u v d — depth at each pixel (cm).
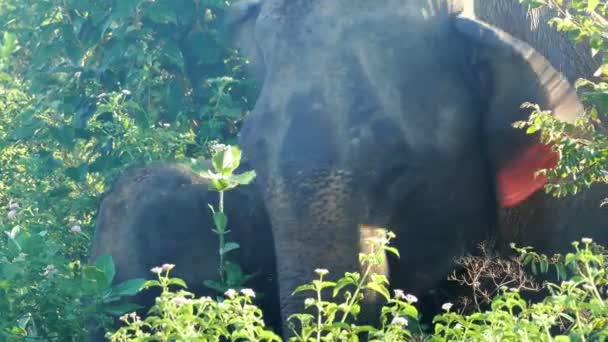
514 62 1059
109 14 1407
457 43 1079
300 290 916
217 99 1306
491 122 1066
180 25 1380
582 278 859
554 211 1142
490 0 1216
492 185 1083
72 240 1296
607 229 1154
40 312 1114
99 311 1038
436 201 1045
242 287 1041
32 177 1417
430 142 1038
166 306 881
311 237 946
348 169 972
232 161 1000
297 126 980
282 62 1013
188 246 1061
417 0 1073
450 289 1095
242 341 1017
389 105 1012
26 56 1623
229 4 1374
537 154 1066
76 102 1407
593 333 859
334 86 998
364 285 955
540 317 858
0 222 1348
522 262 1119
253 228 1064
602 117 1138
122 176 1121
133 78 1359
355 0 1039
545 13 1204
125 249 1062
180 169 1110
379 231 991
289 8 1030
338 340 902
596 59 1186
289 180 958
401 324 887
